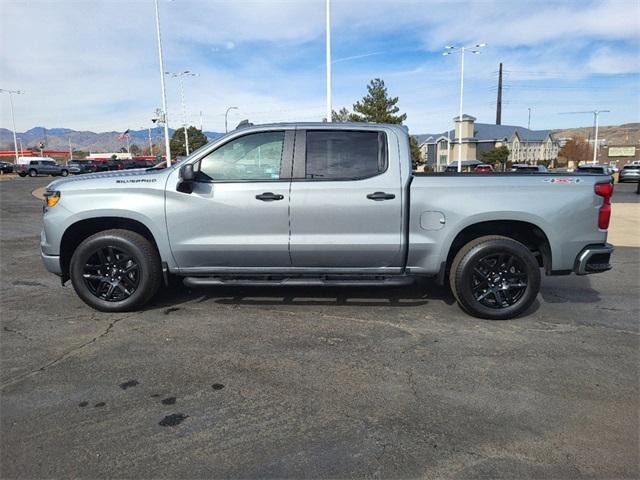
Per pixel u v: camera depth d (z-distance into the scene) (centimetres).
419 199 466
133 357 395
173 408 316
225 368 375
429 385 348
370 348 413
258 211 471
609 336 444
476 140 8150
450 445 276
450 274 491
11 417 304
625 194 2531
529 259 471
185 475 250
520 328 463
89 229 516
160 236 483
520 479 247
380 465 259
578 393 336
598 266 474
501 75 6862
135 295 497
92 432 288
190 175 452
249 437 284
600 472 253
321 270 486
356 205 466
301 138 476
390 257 477
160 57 2908
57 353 403
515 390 340
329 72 1855
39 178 4747
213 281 489
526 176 471
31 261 788
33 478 248
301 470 254
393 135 475
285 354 401
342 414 309
